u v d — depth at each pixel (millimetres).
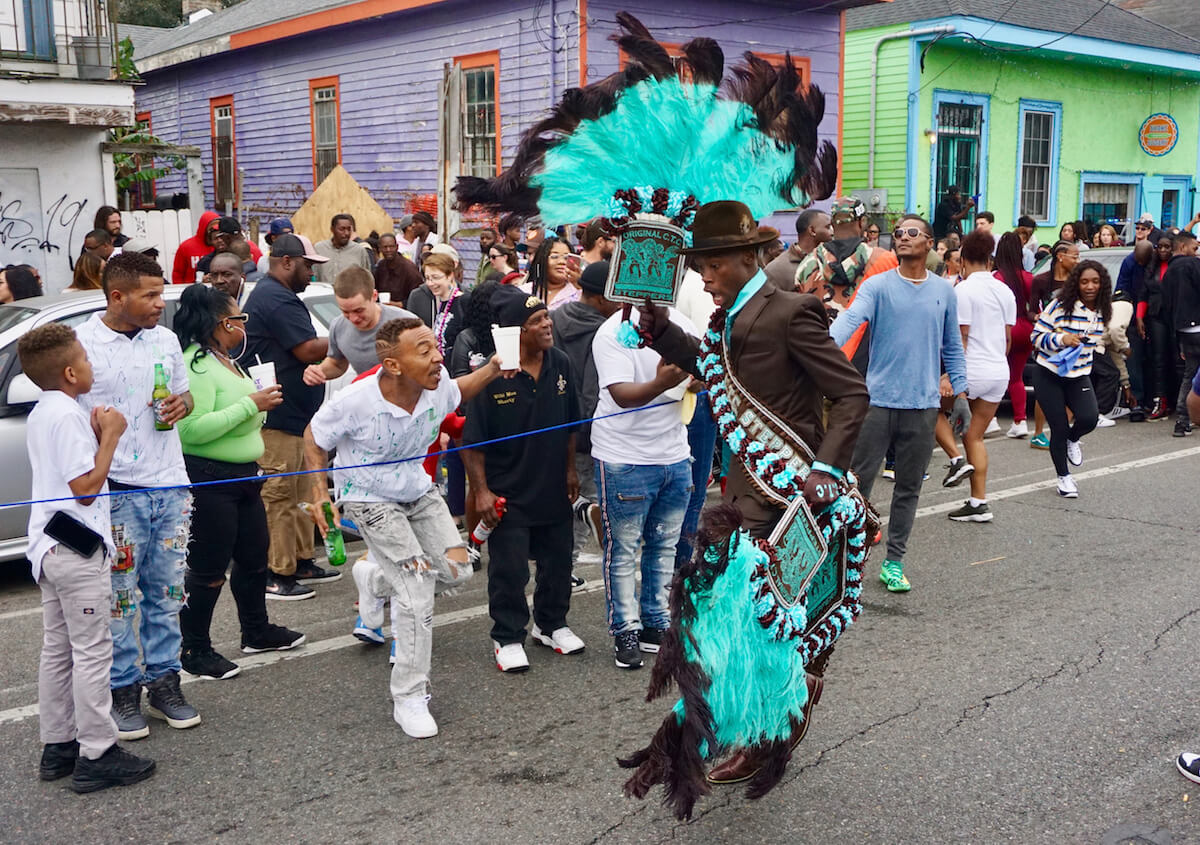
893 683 4688
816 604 3438
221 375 4711
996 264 10367
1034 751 4023
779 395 3434
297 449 6023
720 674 3096
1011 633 5281
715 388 3541
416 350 4141
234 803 3746
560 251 6758
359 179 16641
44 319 6262
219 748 4184
